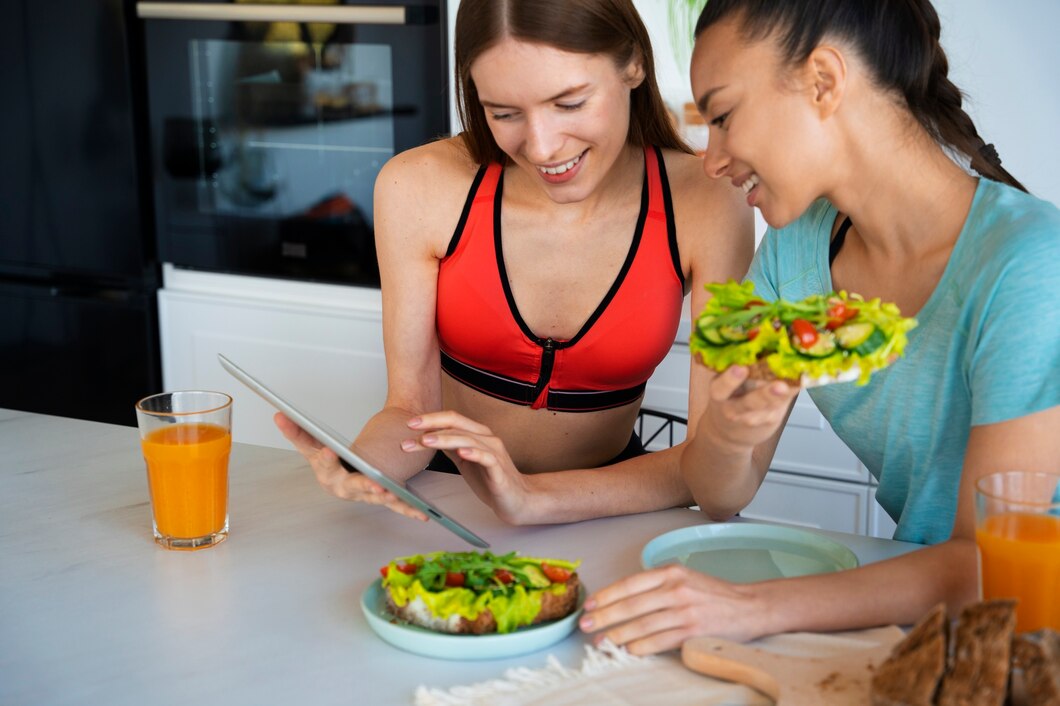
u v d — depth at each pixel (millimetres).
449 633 981
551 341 1541
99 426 1620
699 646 941
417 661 973
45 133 2967
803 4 1081
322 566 1162
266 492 1373
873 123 1133
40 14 2883
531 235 1520
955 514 1144
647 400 2572
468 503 1350
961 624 802
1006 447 1047
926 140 1160
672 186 1503
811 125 1122
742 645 949
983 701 765
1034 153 2227
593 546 1220
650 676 933
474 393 1624
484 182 1530
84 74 2879
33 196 3031
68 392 3127
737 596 1002
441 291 1573
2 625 1045
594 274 1521
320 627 1034
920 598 1018
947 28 2230
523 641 973
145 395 3029
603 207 1504
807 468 2459
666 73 2385
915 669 796
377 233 1591
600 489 1310
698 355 1010
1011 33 2186
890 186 1168
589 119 1292
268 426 2924
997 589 926
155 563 1175
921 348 1193
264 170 2797
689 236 1497
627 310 1523
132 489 1385
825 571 1128
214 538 1218
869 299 1271
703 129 2381
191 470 1183
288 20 2641
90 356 3070
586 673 936
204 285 2969
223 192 2857
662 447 2574
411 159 1570
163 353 3023
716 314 1010
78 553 1200
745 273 1510
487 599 985
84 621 1052
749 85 1114
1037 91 2193
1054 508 905
